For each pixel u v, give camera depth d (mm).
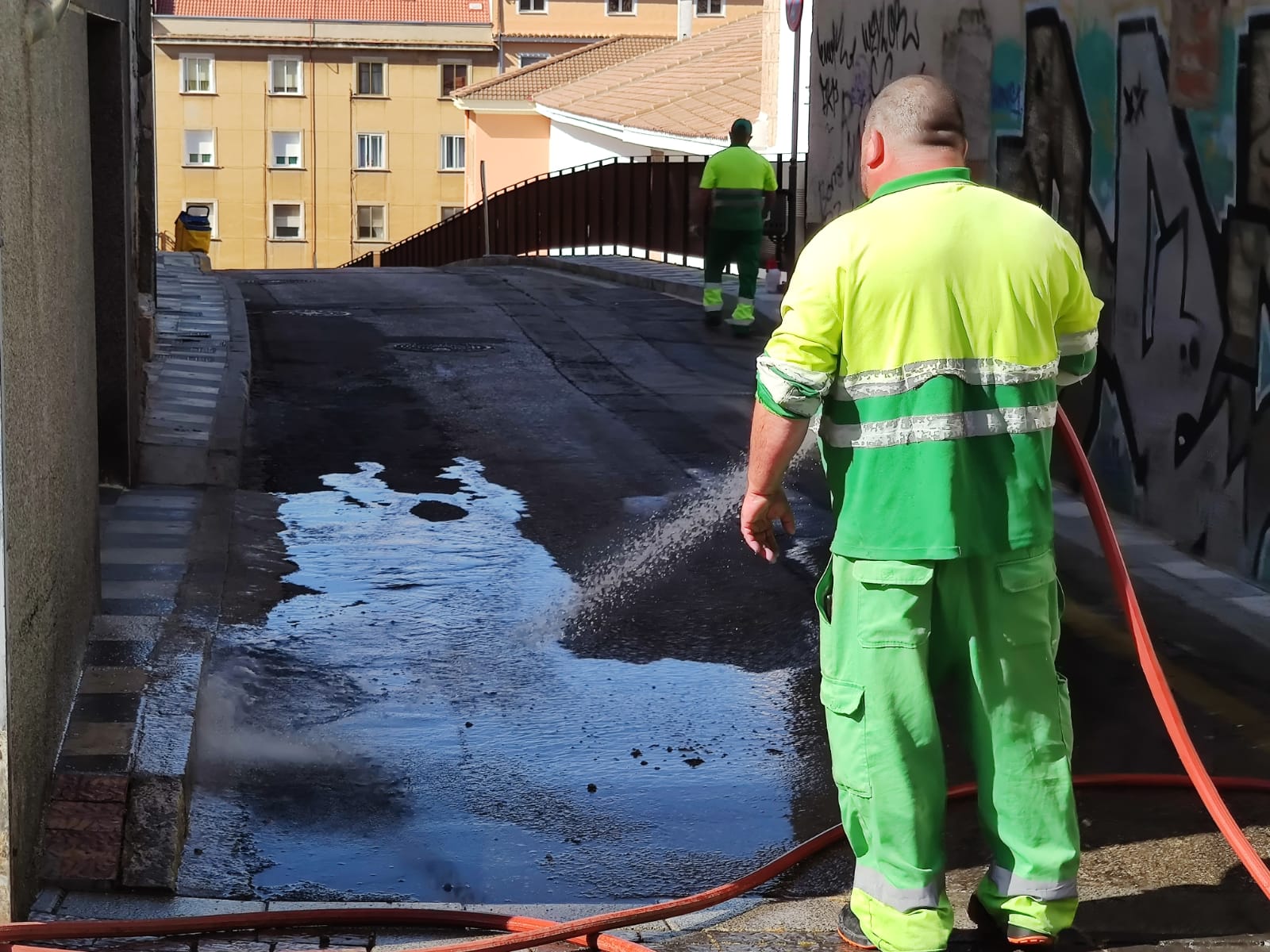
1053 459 8406
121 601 5805
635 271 20188
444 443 9539
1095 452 7855
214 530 7109
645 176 23859
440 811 4352
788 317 3145
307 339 13586
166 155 60031
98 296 7562
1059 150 8180
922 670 3152
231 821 4199
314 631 5934
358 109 60438
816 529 7605
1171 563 6758
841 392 3160
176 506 7539
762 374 3170
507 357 12891
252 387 11141
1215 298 6648
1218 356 6641
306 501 8062
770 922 3521
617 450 9422
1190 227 6844
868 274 3094
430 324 14883
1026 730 3221
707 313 14891
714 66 32406
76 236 4742
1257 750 4742
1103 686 5301
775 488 3273
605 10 59812
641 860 4051
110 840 3783
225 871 3904
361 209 61219
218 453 8328
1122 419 7559
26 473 3529
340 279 20094
